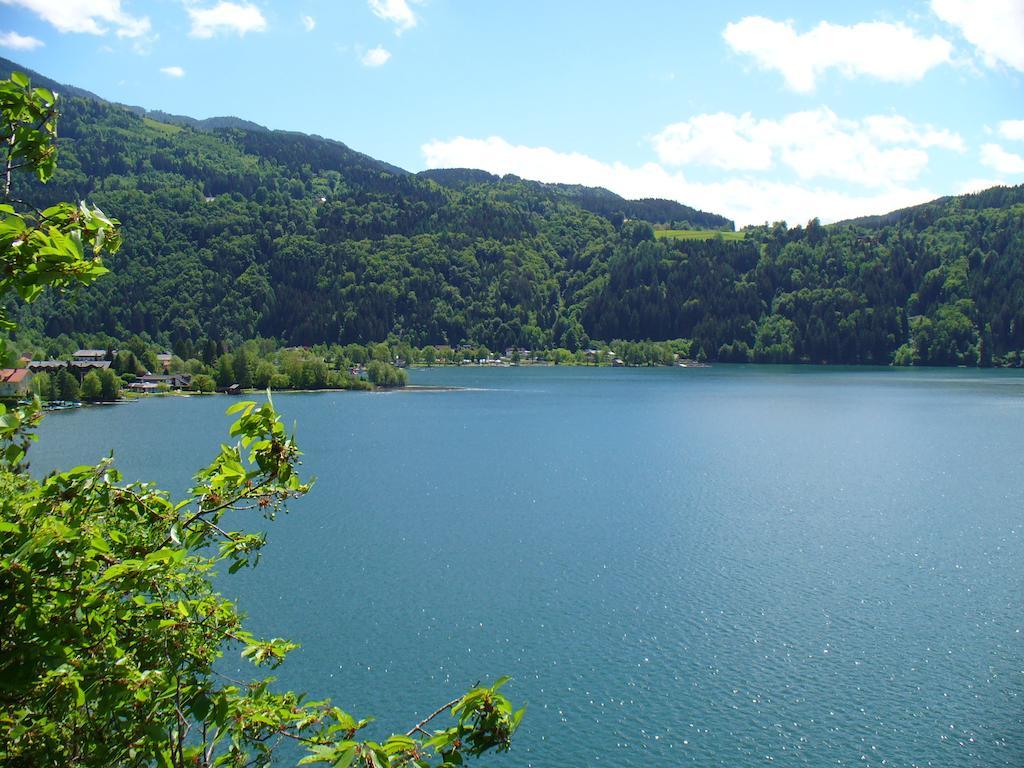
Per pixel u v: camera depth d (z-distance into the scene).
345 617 48.59
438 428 137.75
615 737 35.75
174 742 9.50
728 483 88.31
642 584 54.19
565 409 168.38
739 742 35.31
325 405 176.88
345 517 72.75
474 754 8.64
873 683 40.03
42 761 8.11
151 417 148.25
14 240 7.55
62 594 7.96
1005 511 73.69
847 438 123.25
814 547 62.47
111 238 8.34
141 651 8.93
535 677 41.06
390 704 38.50
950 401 180.38
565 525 69.81
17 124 8.77
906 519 70.88
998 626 46.44
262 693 10.40
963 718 36.94
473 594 52.41
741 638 45.34
